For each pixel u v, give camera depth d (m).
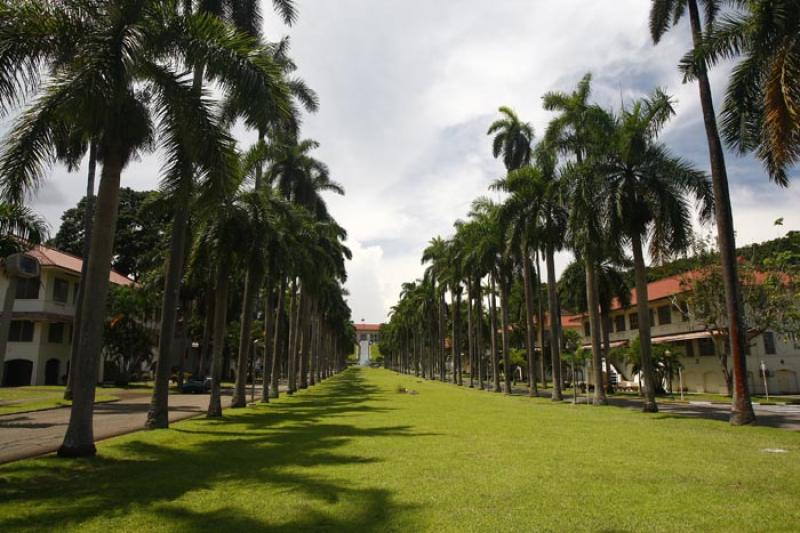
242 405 24.95
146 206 17.83
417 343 89.56
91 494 7.81
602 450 11.38
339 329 91.00
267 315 30.64
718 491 7.60
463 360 106.69
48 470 9.47
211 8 18.77
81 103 10.18
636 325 48.78
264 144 21.31
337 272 46.53
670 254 22.17
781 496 7.31
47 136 10.93
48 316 40.16
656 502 7.02
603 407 24.78
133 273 58.25
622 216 21.80
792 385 36.81
